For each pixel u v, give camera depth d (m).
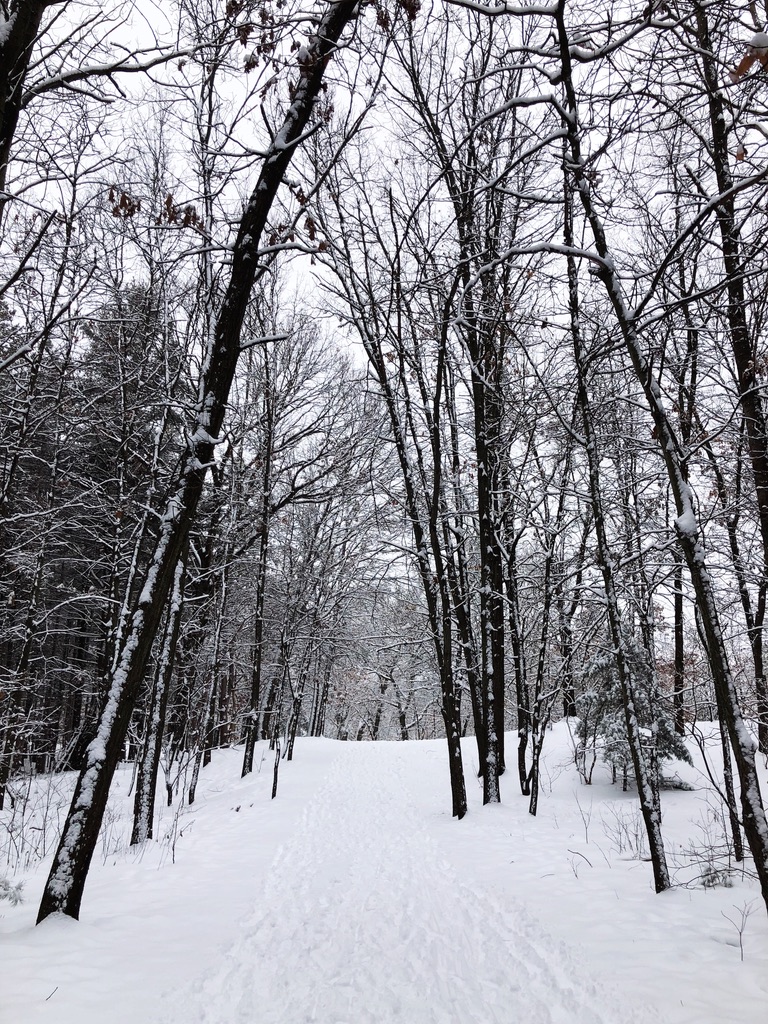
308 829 11.53
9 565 15.92
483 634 13.99
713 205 5.02
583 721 13.24
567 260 8.20
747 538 8.85
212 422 6.68
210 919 6.27
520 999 4.38
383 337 13.48
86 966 4.66
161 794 17.64
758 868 4.75
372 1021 4.09
